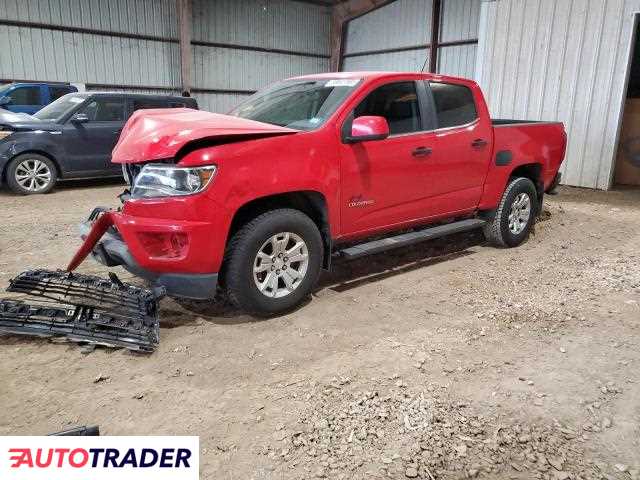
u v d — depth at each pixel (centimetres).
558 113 974
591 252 549
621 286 443
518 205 552
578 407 270
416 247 561
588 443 243
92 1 1513
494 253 542
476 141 484
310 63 2094
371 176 405
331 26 2106
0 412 263
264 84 1977
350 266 495
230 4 1816
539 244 580
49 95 1231
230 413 265
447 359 319
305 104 422
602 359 319
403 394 280
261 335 350
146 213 329
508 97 1035
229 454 235
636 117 982
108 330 335
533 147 551
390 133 423
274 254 362
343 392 283
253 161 340
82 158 888
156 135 340
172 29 1692
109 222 353
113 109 925
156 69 1686
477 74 1073
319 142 372
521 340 344
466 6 1611
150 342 326
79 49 1518
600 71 912
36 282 374
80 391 282
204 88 1822
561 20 939
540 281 457
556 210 757
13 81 1426
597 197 877
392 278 463
